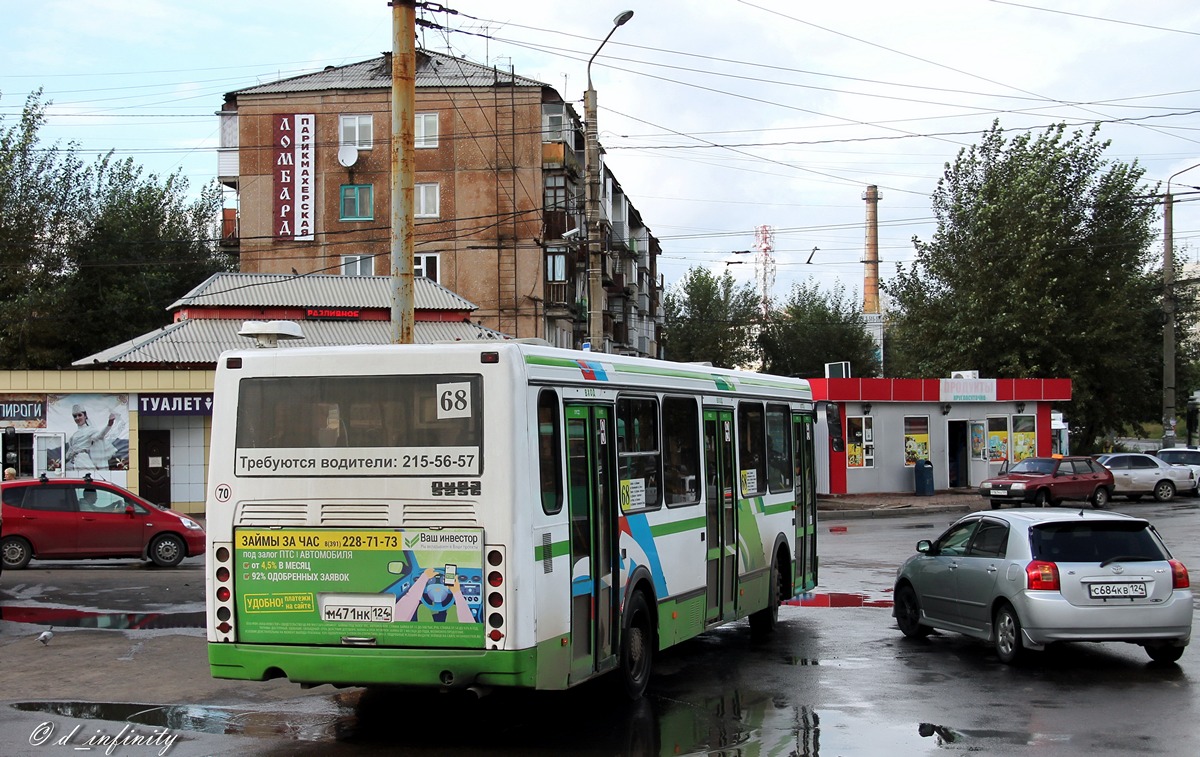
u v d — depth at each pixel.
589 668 9.04
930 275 50.94
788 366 82.62
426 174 51.44
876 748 8.24
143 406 34.25
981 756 7.99
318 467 8.46
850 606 16.39
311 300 38.88
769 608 13.71
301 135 51.09
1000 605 11.77
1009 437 42.72
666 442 10.93
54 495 20.98
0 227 47.66
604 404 9.62
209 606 8.63
